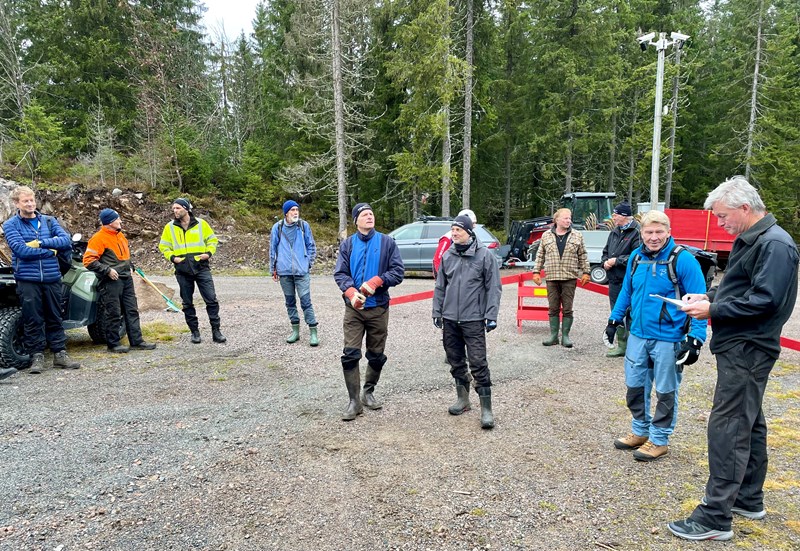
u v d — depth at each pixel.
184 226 6.40
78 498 2.88
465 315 3.95
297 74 23.47
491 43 21.55
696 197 28.38
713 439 2.53
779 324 2.45
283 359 5.87
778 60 23.78
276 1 27.39
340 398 4.59
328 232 22.67
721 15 31.45
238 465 3.29
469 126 19.88
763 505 2.73
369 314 4.14
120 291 6.14
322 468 3.25
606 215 15.96
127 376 5.20
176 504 2.82
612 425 3.96
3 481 3.06
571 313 6.42
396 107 23.08
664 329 3.25
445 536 2.52
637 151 25.23
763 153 23.14
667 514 2.71
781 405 4.41
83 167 19.34
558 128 22.03
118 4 23.69
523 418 4.11
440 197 26.14
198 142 23.70
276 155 25.05
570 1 22.00
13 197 5.09
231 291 11.58
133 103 23.97
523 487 3.01
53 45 23.16
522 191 30.08
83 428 3.87
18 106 21.78
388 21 22.36
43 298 5.32
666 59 22.31
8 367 5.28
